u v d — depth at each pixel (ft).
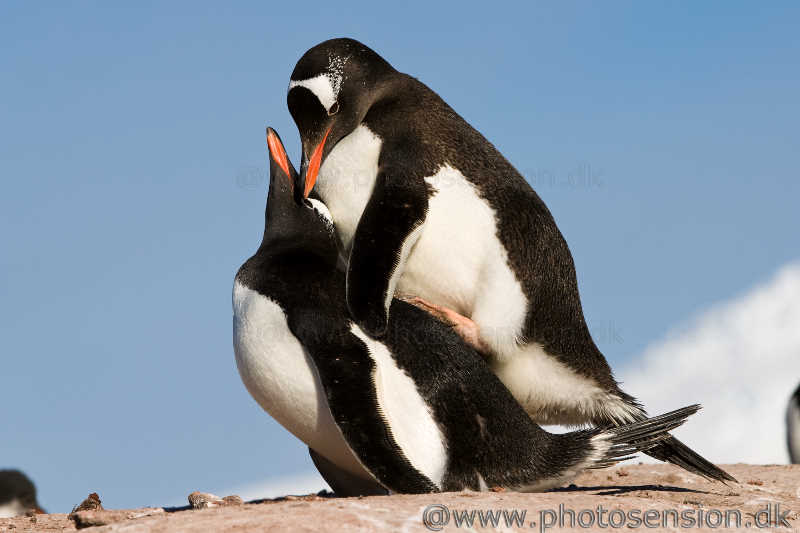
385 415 28.53
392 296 33.01
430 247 35.70
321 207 35.55
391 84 38.22
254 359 30.50
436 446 29.04
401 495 26.76
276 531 22.89
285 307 30.25
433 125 37.40
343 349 29.45
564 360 36.35
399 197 35.37
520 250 35.88
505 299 35.40
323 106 37.29
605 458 31.63
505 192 36.65
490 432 29.78
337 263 34.65
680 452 35.53
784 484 40.04
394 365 29.81
